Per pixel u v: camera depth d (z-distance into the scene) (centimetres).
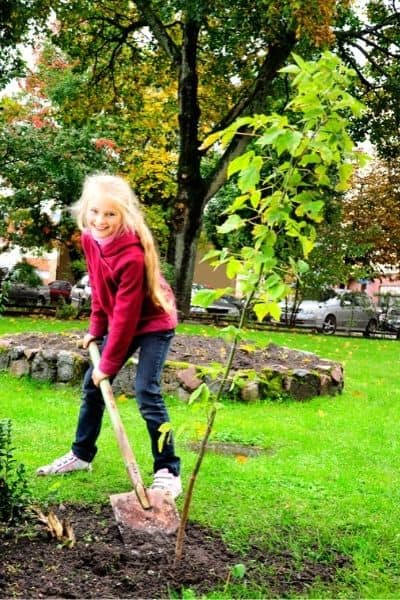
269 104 1928
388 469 512
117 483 425
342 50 1911
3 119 1884
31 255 2059
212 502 404
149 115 2312
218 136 279
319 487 454
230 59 1869
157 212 2330
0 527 321
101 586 282
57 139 1872
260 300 287
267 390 757
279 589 297
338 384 823
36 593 270
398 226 2661
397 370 1109
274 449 564
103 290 394
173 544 324
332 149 279
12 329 1306
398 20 1947
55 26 2050
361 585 309
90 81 2142
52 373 765
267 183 299
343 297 2234
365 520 394
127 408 680
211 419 302
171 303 411
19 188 1897
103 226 376
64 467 438
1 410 639
